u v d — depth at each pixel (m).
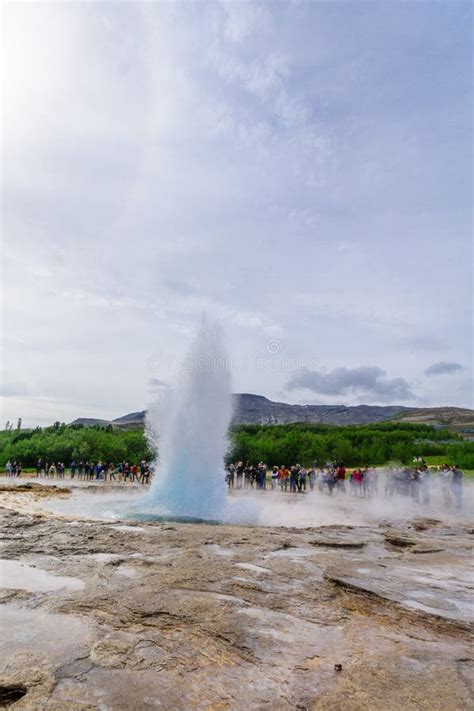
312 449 57.06
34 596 6.18
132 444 54.72
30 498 20.38
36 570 7.45
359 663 4.60
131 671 4.33
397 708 3.82
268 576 7.39
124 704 3.80
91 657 4.56
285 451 57.22
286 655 4.75
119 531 10.80
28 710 3.69
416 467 24.58
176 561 8.09
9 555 8.38
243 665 4.52
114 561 7.95
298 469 27.16
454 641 5.20
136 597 6.20
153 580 6.96
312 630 5.40
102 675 4.24
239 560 8.38
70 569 7.50
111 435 58.44
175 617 5.57
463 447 59.66
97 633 5.10
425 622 5.71
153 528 11.59
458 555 9.71
